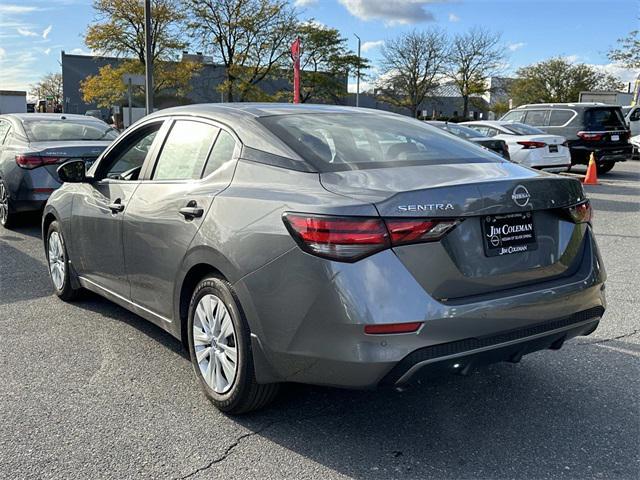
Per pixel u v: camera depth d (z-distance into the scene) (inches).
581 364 159.8
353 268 105.0
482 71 2095.2
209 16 1427.2
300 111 151.3
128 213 158.4
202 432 124.7
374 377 105.3
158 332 183.0
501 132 547.5
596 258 131.5
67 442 120.4
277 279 112.9
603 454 117.2
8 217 339.3
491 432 125.3
